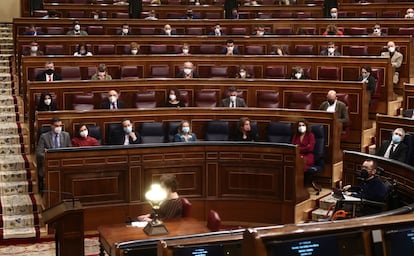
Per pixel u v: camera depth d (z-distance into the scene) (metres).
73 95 10.80
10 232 8.04
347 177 8.38
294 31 14.77
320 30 14.57
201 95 11.30
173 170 8.62
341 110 10.38
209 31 15.13
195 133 10.38
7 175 9.30
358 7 16.03
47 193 8.05
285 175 8.60
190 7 16.78
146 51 13.61
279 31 14.79
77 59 11.94
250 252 3.09
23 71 11.61
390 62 11.55
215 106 11.29
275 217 8.70
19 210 8.48
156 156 8.52
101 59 12.09
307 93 10.98
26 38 12.98
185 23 15.09
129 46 13.51
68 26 14.77
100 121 9.88
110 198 8.34
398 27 14.01
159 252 3.61
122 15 16.45
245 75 12.08
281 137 9.94
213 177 8.77
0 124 11.08
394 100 12.13
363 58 11.68
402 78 12.65
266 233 3.09
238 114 10.31
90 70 12.04
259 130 10.26
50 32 14.33
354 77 11.80
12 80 13.27
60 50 13.05
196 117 10.34
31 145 10.23
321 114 9.88
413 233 3.36
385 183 7.18
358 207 6.93
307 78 12.00
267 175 8.69
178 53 13.60
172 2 17.95
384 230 3.32
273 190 8.67
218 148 8.73
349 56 12.05
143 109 10.09
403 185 7.20
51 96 10.29
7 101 12.02
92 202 8.27
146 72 12.38
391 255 3.28
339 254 3.19
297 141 9.75
